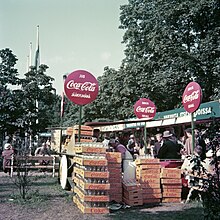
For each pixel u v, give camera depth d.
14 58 26.39
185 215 8.02
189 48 30.91
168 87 29.44
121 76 35.22
